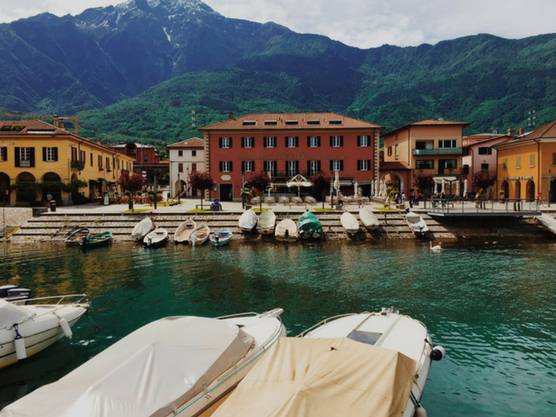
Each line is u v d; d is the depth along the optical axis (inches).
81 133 6422.2
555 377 527.2
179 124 7165.4
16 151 2199.8
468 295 852.6
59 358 588.7
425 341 506.0
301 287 922.1
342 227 1672.0
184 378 393.7
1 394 499.5
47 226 1692.9
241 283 960.9
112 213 1752.0
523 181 2438.5
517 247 1424.7
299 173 2546.8
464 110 6899.6
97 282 978.1
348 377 350.3
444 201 1937.7
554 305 789.9
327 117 2694.4
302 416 306.0
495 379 522.3
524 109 6117.1
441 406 465.4
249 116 2719.0
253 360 465.7
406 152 2748.5
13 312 565.9
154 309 789.9
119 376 367.2
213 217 1727.4
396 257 1249.4
